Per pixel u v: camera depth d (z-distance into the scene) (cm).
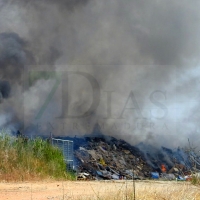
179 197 1353
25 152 2936
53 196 1609
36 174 2789
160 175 4503
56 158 3155
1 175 2617
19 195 1658
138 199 1278
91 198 1348
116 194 1346
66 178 3020
